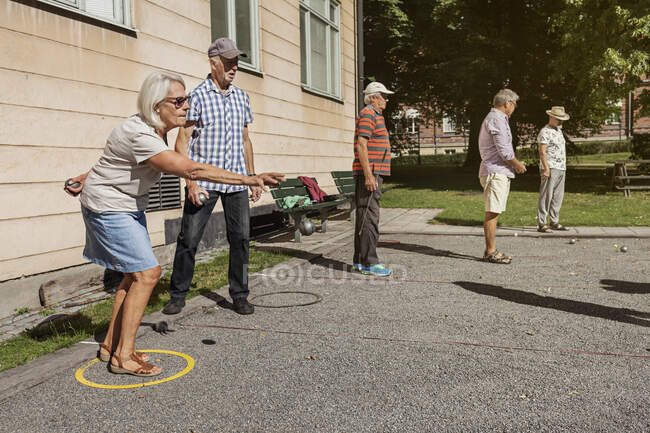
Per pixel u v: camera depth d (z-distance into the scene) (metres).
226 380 3.18
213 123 4.54
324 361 3.45
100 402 2.92
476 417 2.67
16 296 4.74
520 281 5.59
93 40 5.80
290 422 2.65
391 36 22.88
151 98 3.01
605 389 2.96
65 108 5.43
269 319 4.40
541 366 3.31
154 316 4.40
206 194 3.64
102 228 3.15
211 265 6.55
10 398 2.98
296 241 8.40
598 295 4.97
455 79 22.14
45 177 5.20
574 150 25.22
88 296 5.26
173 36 7.18
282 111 10.23
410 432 2.54
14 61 4.87
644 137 19.30
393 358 3.48
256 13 9.29
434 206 13.34
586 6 16.12
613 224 9.42
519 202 13.37
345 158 13.69
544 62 21.97
